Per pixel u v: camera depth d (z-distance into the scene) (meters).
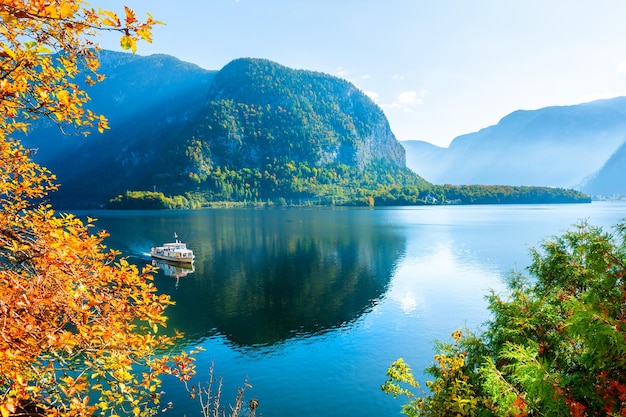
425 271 70.56
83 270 6.20
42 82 5.97
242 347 37.84
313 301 53.06
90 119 6.81
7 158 7.66
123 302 6.78
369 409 27.41
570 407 7.41
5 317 4.86
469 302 51.53
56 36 5.29
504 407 8.22
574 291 11.34
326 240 111.44
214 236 121.12
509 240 107.44
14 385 5.29
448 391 11.41
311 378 31.66
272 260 82.81
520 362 8.30
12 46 5.05
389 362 34.59
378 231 133.38
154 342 7.42
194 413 26.02
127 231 133.88
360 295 55.78
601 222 148.12
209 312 48.44
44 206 7.40
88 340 6.37
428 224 158.25
